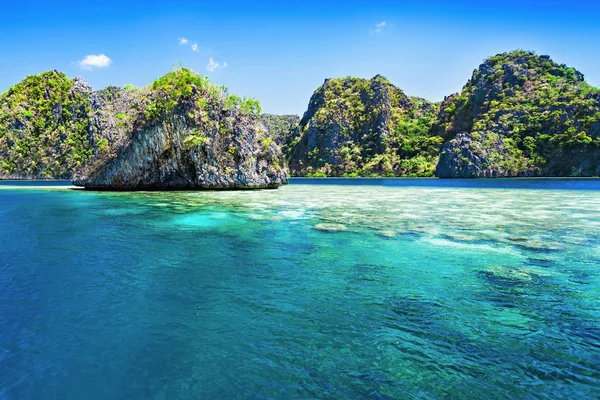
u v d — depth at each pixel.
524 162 116.56
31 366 5.06
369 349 5.43
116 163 43.22
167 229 15.38
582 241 12.48
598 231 14.20
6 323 6.39
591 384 4.55
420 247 11.83
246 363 5.09
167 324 6.34
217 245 12.35
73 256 10.96
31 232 14.82
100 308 7.04
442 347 5.49
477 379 4.67
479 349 5.43
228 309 6.96
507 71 145.75
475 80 162.25
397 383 4.58
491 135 122.56
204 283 8.48
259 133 48.88
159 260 10.50
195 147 42.06
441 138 161.75
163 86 42.97
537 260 10.21
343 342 5.65
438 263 10.01
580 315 6.62
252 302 7.30
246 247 12.05
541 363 5.04
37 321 6.48
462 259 10.38
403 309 6.91
